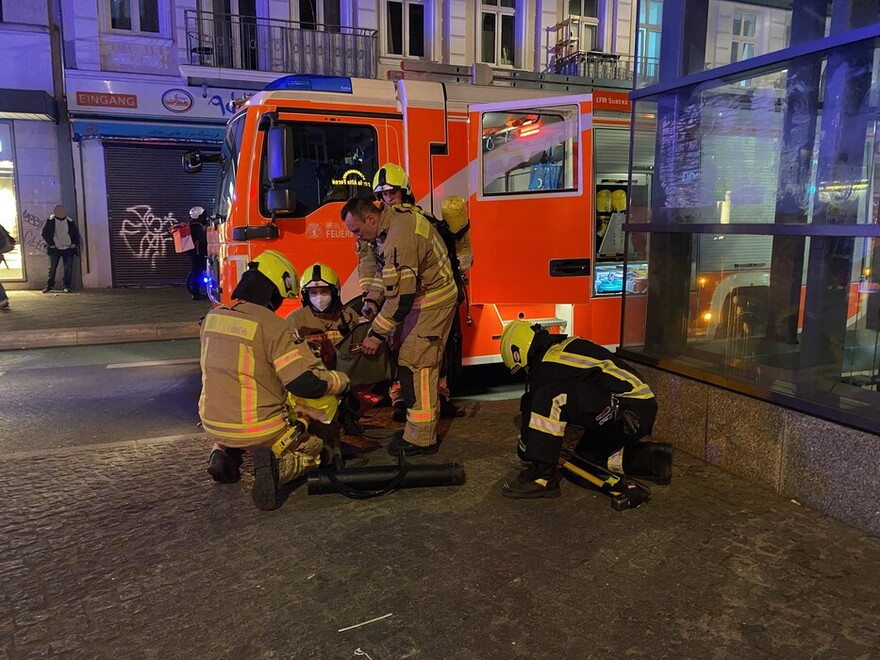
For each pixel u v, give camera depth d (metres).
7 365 7.80
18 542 3.27
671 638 2.48
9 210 13.80
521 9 15.80
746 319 4.16
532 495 3.70
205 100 14.16
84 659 2.41
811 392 3.64
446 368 5.25
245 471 4.18
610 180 5.95
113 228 14.27
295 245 5.36
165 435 5.17
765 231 3.83
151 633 2.55
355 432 4.80
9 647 2.47
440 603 2.73
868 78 3.42
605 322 6.09
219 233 5.92
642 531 3.31
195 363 7.87
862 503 3.26
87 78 13.52
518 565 3.01
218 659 2.40
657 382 4.56
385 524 3.43
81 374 7.29
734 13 4.38
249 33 14.27
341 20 14.85
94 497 3.80
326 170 5.45
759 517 3.43
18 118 13.42
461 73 6.39
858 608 2.65
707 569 2.95
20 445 4.94
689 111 4.45
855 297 3.50
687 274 4.51
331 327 4.76
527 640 2.48
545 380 3.65
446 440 4.76
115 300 12.38
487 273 5.80
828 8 3.84
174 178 14.53
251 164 5.25
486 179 5.76
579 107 5.65
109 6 13.60
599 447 4.00
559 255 5.78
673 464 4.17
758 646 2.43
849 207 3.55
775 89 3.94
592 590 2.80
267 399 3.64
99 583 2.91
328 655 2.42
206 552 3.16
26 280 14.00
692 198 4.47
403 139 5.62
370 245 4.66
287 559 3.09
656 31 4.84
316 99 5.38
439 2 15.22
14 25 13.09
